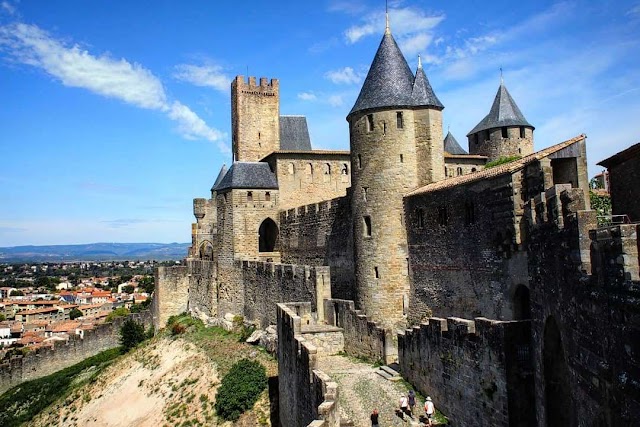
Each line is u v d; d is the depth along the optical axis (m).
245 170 63.91
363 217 42.31
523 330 19.31
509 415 19.03
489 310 29.73
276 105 84.25
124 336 69.25
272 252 63.91
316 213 54.03
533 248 18.69
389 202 41.09
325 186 67.06
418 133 42.00
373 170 41.81
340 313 39.56
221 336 55.16
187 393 43.75
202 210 82.75
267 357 43.81
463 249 32.34
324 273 42.31
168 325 69.75
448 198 34.03
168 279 74.00
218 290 64.19
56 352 71.38
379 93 42.16
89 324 124.88
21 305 175.25
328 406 17.67
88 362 69.19
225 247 63.28
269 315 51.72
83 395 55.28
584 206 14.31
